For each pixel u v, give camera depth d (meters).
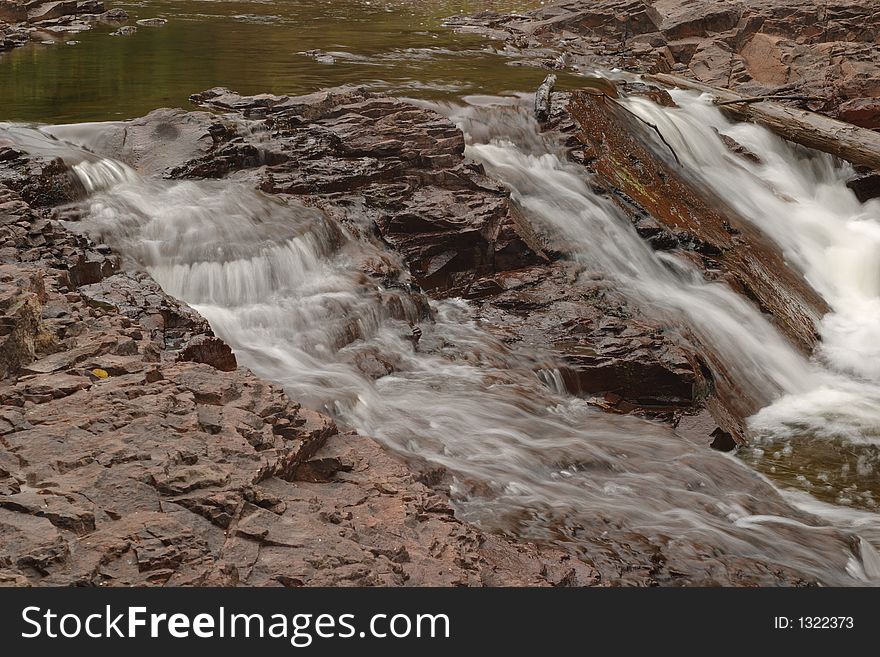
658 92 23.56
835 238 20.92
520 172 17.52
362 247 14.57
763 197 21.25
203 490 7.12
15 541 6.33
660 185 19.06
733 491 11.46
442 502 8.30
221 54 24.16
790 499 12.09
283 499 7.46
